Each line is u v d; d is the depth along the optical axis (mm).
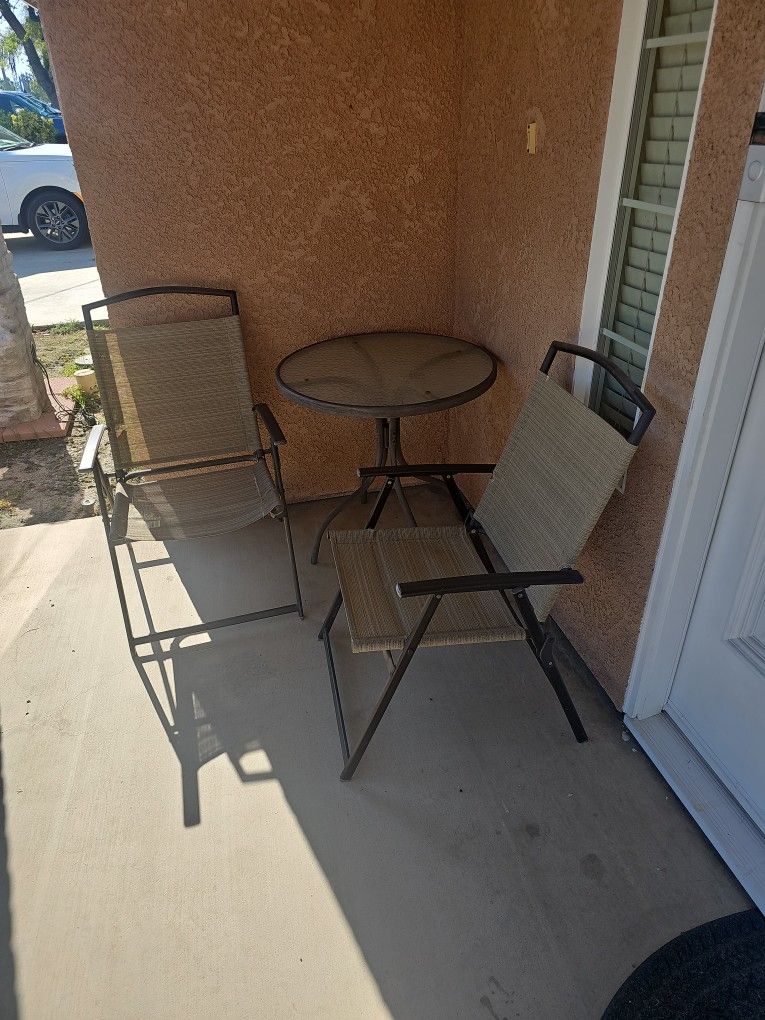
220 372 2723
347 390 2389
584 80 1862
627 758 1979
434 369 2553
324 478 3275
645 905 1617
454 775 1940
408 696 2205
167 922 1611
